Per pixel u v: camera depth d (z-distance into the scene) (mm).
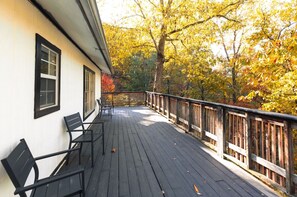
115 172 3041
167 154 3881
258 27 6527
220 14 9742
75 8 2184
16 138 1994
